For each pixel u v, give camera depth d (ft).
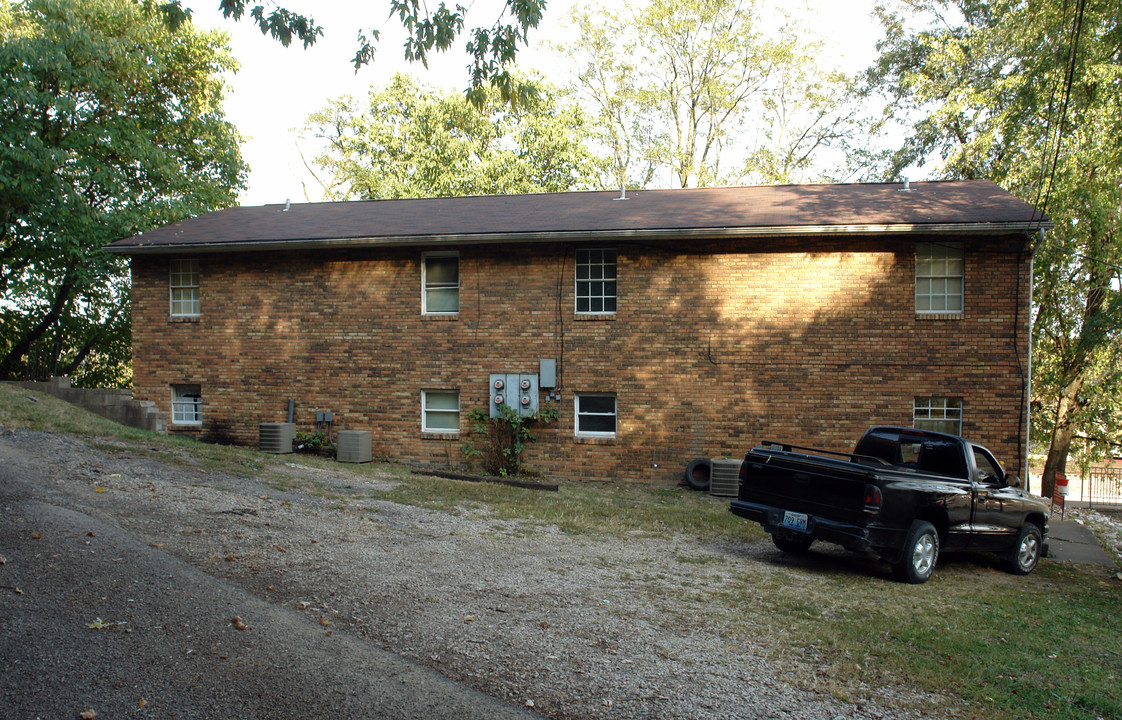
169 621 17.94
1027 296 49.34
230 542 25.58
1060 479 64.59
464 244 55.31
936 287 50.93
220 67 85.87
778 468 31.42
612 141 121.80
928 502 30.14
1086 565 38.96
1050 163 65.82
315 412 57.88
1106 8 53.88
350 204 69.82
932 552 30.58
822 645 20.24
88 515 26.35
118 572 20.79
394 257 56.85
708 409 53.06
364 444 55.72
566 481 54.08
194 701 14.43
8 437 39.45
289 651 16.90
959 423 50.49
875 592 27.27
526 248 55.21
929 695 17.54
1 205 66.33
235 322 59.00
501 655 17.84
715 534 36.55
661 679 17.15
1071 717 16.94
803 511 30.30
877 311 51.08
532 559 28.02
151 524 26.66
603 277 54.70
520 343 55.26
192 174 84.28
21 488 28.86
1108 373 69.15
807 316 51.93
